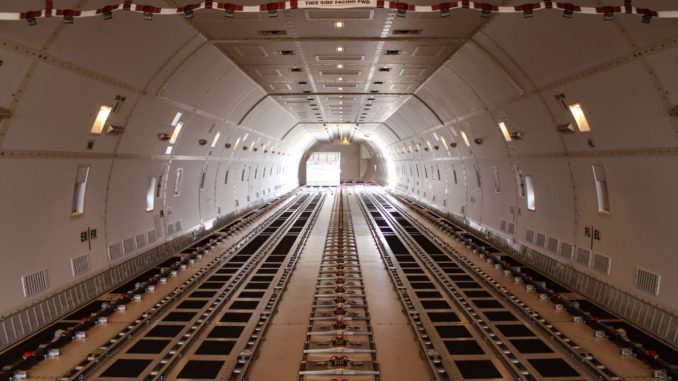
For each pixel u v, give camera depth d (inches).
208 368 279.4
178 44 396.5
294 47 465.1
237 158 919.7
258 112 846.5
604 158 356.2
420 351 304.3
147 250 523.5
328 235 781.9
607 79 304.5
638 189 324.5
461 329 343.0
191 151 641.6
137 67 377.7
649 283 321.7
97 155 396.8
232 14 255.6
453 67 520.4
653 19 243.1
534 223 518.0
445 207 968.9
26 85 277.1
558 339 311.3
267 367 281.9
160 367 278.2
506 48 390.0
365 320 360.5
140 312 376.8
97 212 418.0
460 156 788.0
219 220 840.3
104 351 295.1
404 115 978.1
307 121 1224.8
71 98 323.9
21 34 250.8
